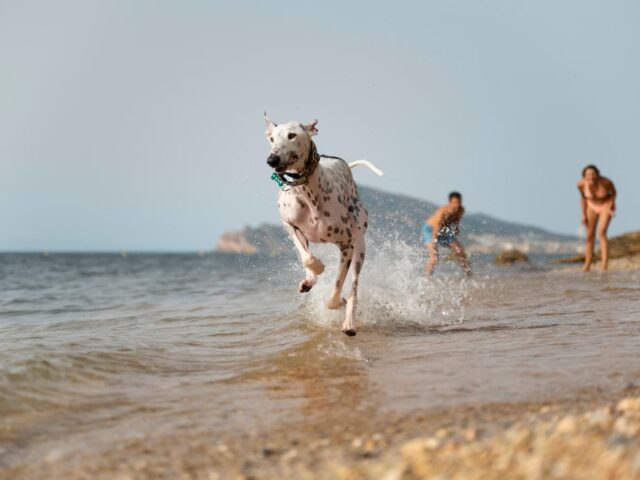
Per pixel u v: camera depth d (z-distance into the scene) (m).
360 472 2.80
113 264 43.56
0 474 3.07
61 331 7.57
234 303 10.10
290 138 5.68
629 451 2.56
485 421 3.49
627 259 15.98
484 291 10.07
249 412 4.01
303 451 3.21
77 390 4.52
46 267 35.31
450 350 5.53
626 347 5.29
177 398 4.38
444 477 2.62
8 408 4.07
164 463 3.16
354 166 7.43
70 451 3.38
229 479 2.89
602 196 13.82
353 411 3.91
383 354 5.49
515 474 2.54
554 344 5.56
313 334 6.35
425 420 3.62
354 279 6.32
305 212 6.06
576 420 3.13
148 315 8.86
